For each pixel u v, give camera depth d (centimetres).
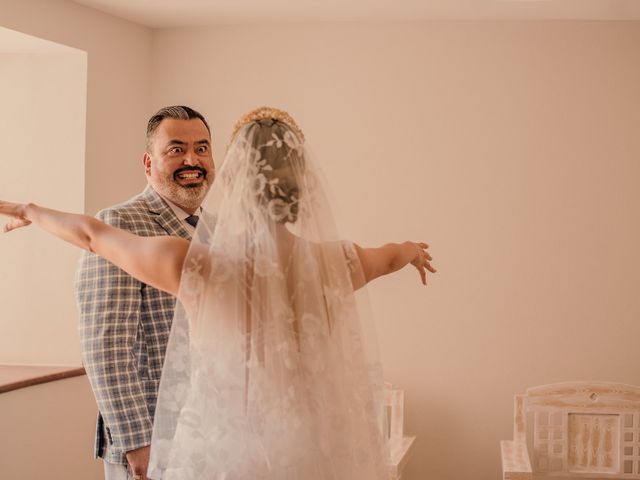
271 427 171
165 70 482
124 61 463
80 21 434
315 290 179
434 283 460
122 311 230
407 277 462
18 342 438
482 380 456
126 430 227
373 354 194
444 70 462
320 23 470
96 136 444
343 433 176
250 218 178
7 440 380
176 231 248
